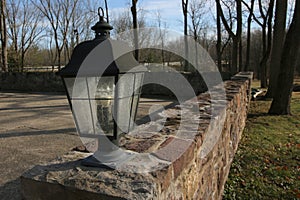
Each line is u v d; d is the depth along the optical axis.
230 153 3.58
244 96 5.97
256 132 5.71
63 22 23.98
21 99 10.60
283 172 3.71
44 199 1.05
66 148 4.27
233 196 3.02
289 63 7.21
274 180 3.48
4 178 3.05
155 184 1.01
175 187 1.25
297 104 9.41
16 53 20.50
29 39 24.38
